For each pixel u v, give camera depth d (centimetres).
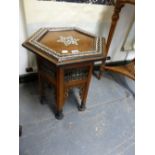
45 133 104
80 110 121
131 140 107
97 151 99
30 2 104
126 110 128
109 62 172
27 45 87
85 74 96
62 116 113
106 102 132
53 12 114
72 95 133
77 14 122
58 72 85
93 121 115
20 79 138
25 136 101
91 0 118
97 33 140
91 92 140
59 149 97
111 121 117
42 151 95
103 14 130
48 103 123
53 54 80
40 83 111
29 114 114
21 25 111
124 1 111
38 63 97
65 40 95
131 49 164
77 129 109
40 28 108
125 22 145
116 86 150
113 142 105
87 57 82
